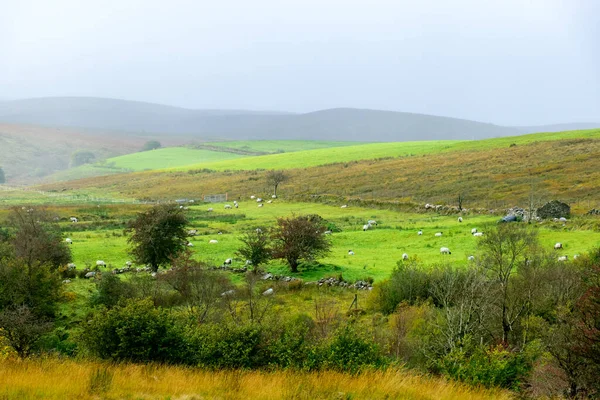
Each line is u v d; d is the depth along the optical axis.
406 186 130.25
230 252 66.38
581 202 87.88
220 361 24.69
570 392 22.58
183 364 24.73
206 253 65.88
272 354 25.08
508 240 39.59
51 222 80.81
